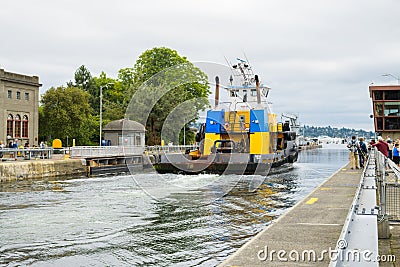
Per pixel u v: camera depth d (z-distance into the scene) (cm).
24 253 951
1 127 4981
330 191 1486
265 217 1327
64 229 1162
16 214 1388
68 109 6319
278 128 2959
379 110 6931
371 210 604
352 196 1360
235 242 1031
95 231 1144
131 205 1526
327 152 8544
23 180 2761
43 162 3033
